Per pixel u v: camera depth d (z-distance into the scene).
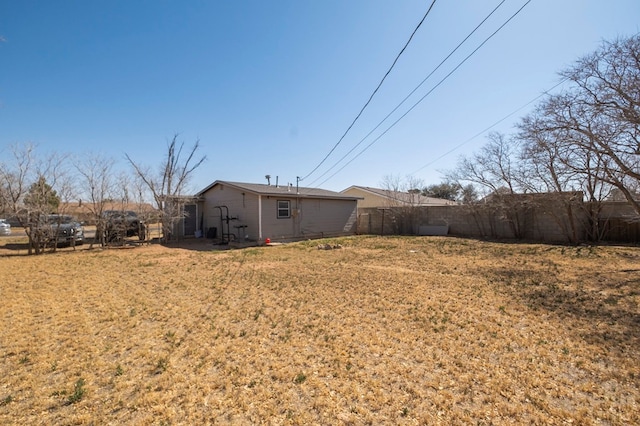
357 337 3.55
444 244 12.34
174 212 14.15
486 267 7.56
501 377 2.67
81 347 3.32
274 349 3.25
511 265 7.80
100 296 5.29
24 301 4.98
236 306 4.72
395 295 5.22
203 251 11.22
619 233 11.62
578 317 4.09
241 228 13.98
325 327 3.86
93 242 12.71
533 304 4.65
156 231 17.98
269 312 4.43
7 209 9.77
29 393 2.47
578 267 7.43
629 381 2.60
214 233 15.39
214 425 2.11
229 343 3.41
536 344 3.31
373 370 2.82
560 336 3.51
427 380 2.64
